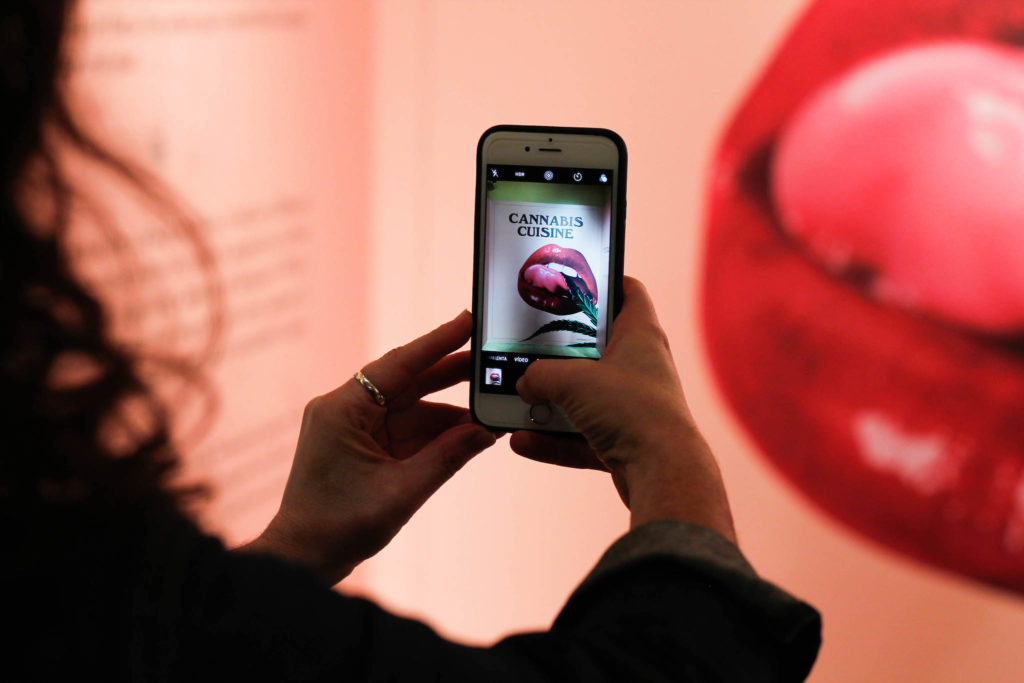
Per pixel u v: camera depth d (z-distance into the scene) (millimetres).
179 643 252
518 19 1175
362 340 1286
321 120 1163
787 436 1131
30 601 233
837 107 1052
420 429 670
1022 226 997
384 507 583
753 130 1093
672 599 325
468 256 1253
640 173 1148
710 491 399
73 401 244
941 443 1065
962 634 1098
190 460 300
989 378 1033
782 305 1108
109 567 243
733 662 310
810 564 1152
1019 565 1055
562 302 685
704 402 1166
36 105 230
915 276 1044
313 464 594
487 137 690
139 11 888
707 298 1143
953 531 1077
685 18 1103
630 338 528
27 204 237
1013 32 974
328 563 576
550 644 304
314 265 1188
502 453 1292
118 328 268
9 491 233
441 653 280
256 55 1057
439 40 1207
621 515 1252
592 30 1143
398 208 1258
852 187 1057
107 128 278
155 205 303
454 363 697
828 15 1039
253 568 273
